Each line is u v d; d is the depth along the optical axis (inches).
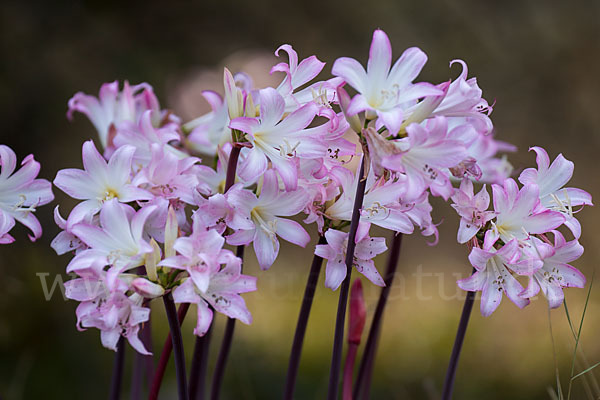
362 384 67.0
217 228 59.9
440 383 99.6
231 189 59.6
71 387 98.7
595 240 134.3
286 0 180.2
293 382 63.6
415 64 58.3
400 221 60.3
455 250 136.5
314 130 59.6
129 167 60.2
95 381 100.7
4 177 60.9
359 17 179.8
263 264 59.9
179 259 57.3
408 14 176.7
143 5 165.2
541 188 60.8
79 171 60.1
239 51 168.7
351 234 59.5
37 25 153.0
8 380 95.3
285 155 59.3
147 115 63.6
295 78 60.8
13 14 150.5
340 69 57.8
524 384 99.7
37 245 119.5
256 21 177.9
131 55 161.3
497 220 59.7
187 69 166.4
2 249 112.3
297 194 59.9
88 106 71.2
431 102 58.1
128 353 104.0
